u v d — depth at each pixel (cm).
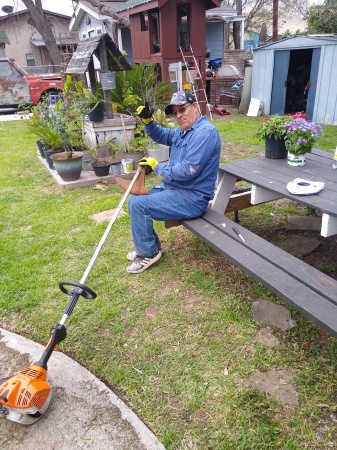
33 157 681
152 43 966
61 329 194
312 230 365
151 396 198
